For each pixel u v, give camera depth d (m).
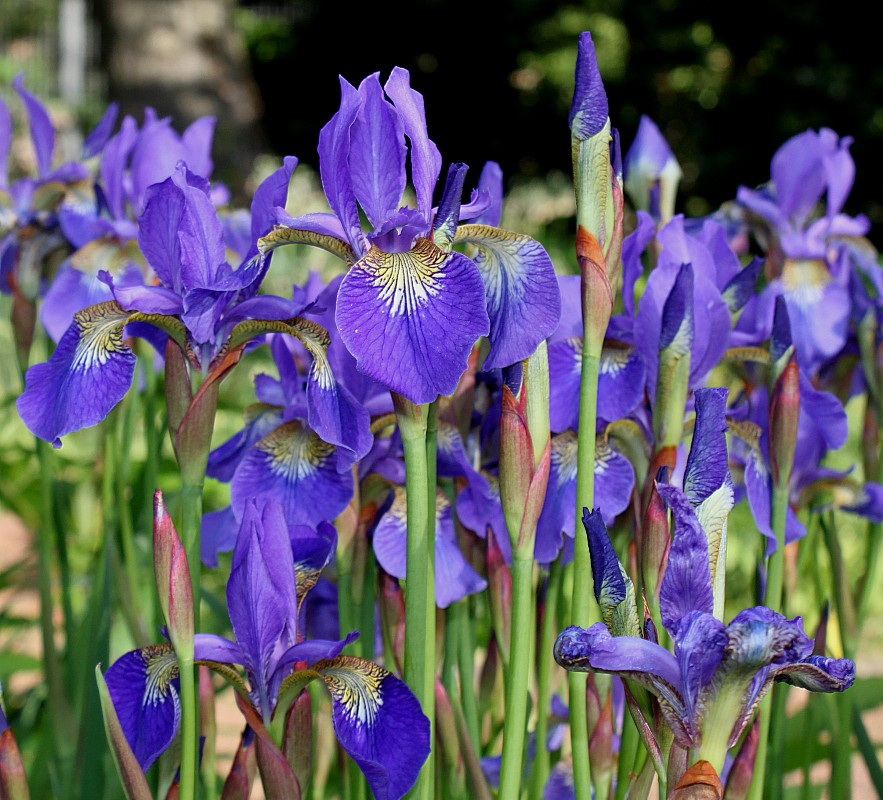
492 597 0.79
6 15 5.67
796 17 6.56
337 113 0.72
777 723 0.82
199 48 4.49
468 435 0.79
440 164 0.73
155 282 0.92
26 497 1.42
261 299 0.73
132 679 0.72
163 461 1.37
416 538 0.72
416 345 0.70
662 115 7.00
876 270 0.88
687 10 6.94
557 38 7.22
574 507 0.77
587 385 0.73
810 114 6.49
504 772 0.73
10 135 1.03
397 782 0.70
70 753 0.83
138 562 1.00
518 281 0.72
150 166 0.88
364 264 0.71
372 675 0.71
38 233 0.94
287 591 0.72
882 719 1.50
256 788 1.17
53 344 0.92
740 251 0.93
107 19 4.45
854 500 0.84
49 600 0.84
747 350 0.81
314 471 0.76
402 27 7.64
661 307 0.77
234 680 0.72
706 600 0.67
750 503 0.78
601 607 0.68
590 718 0.76
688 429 0.78
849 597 0.84
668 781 0.68
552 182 6.44
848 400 0.90
